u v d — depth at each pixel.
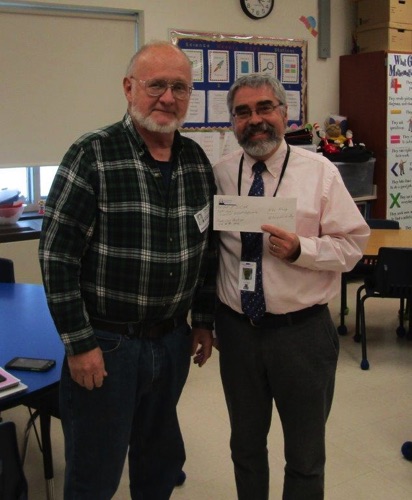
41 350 1.88
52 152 4.05
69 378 1.63
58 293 1.50
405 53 5.20
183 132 4.61
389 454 2.61
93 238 1.56
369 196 5.32
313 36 5.26
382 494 2.32
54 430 2.83
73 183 1.50
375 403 3.09
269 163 1.74
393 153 5.28
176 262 1.62
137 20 4.30
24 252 3.59
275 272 1.71
